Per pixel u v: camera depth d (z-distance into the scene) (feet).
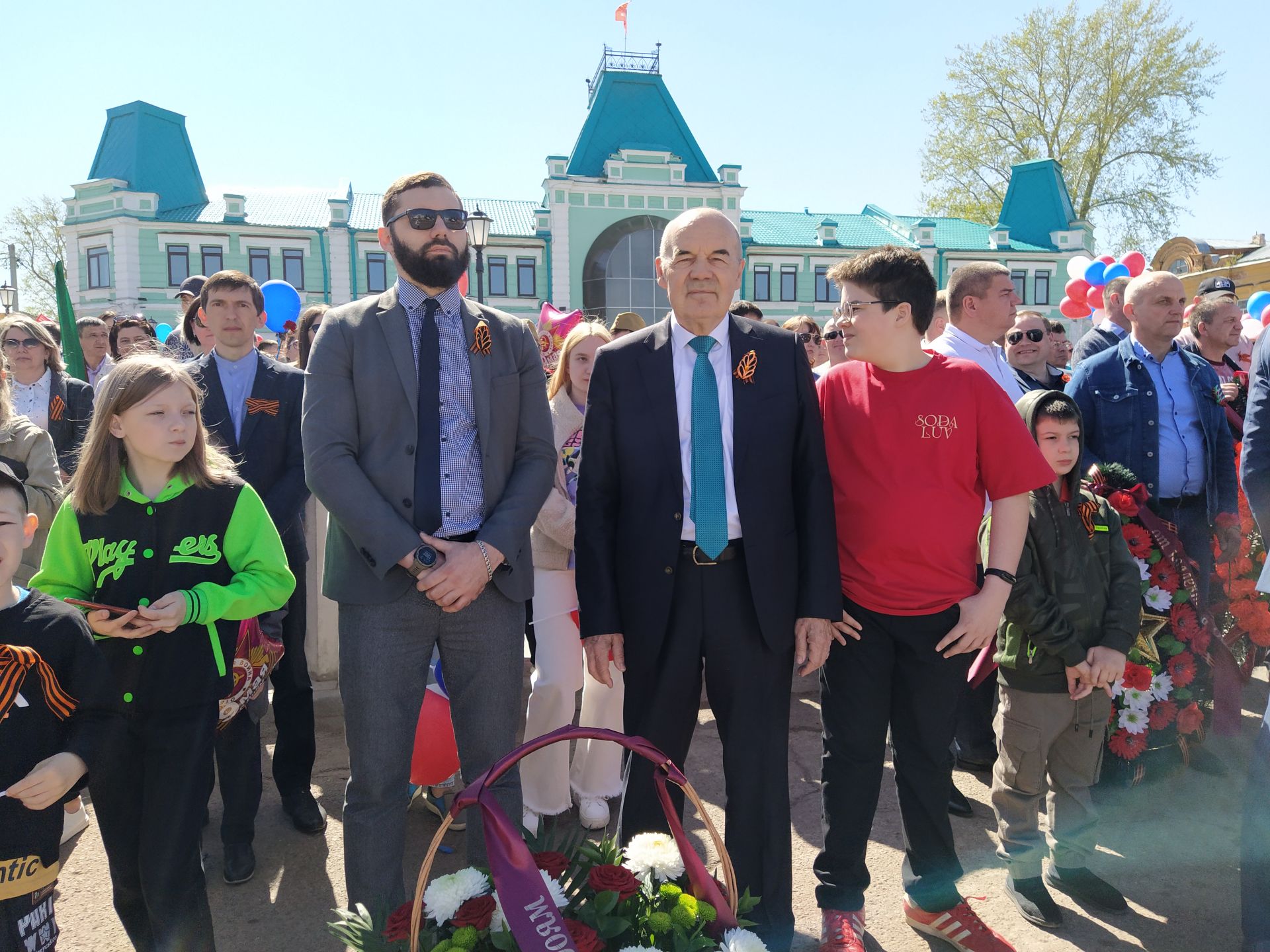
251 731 9.40
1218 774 11.99
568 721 10.27
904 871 8.41
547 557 10.26
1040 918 8.49
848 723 8.00
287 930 8.44
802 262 106.52
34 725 5.97
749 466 7.54
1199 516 12.39
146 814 7.01
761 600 7.45
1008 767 8.94
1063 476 9.19
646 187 102.94
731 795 7.67
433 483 7.52
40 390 13.58
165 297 94.12
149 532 7.22
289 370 11.07
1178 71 94.38
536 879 5.01
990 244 109.81
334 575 7.55
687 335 7.82
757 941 5.27
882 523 7.71
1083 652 8.58
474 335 7.84
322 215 100.32
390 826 7.43
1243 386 15.47
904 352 7.86
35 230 113.19
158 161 98.99
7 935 5.85
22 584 10.33
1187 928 8.46
